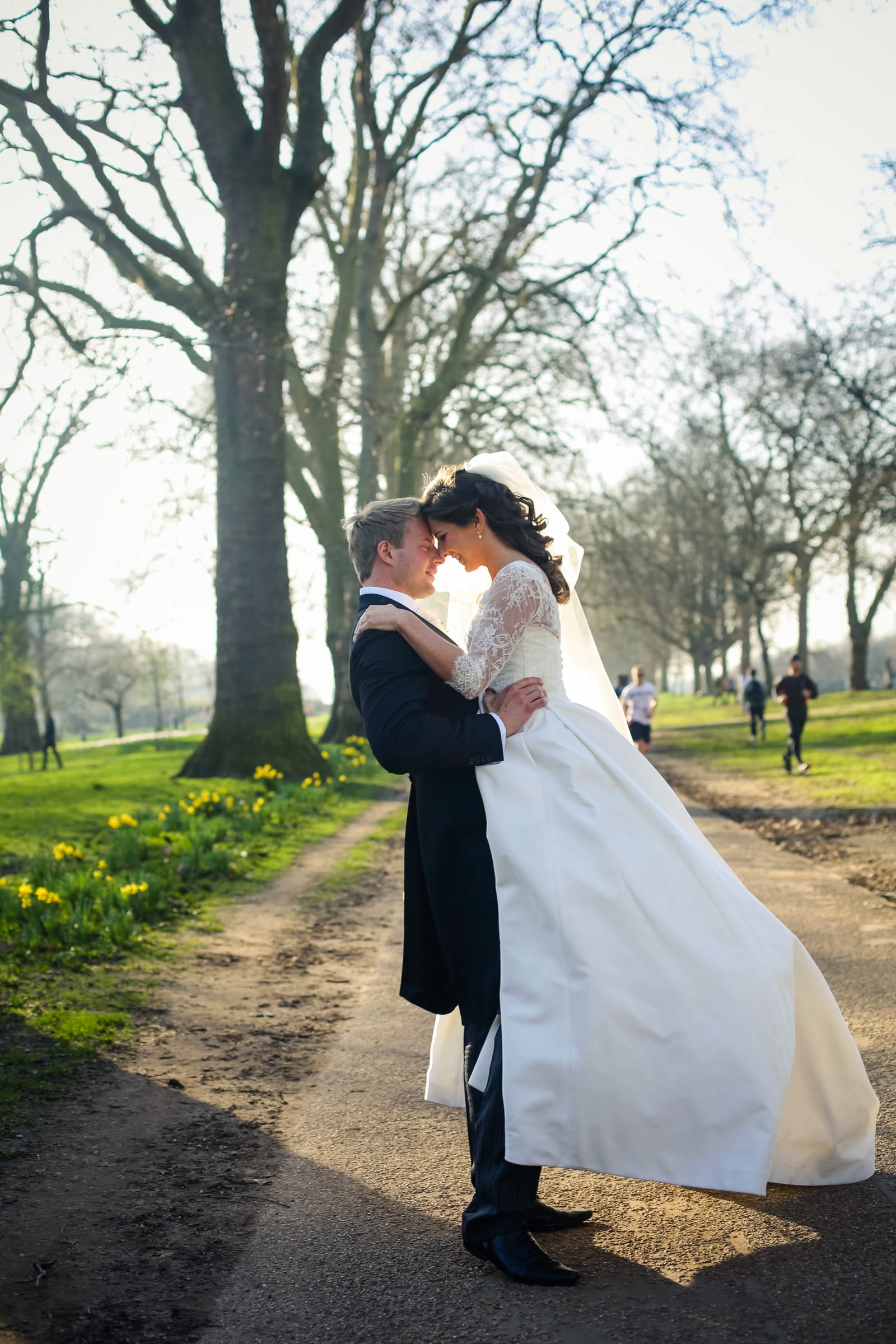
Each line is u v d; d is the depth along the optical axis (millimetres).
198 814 11297
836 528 32906
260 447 16391
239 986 5172
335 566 24609
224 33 15656
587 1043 2363
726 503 40156
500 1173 2418
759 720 29125
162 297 16484
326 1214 2727
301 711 16875
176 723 73625
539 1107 2357
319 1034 4426
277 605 16672
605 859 2490
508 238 19547
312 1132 3311
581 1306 2240
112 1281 2355
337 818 12672
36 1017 4434
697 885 2504
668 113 15695
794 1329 2100
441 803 2646
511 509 2861
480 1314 2219
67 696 78562
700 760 21359
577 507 22250
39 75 14445
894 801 12117
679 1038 2371
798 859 8602
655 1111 2350
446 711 2689
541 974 2426
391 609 2670
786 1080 2422
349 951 6055
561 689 2828
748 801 13453
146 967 5410
